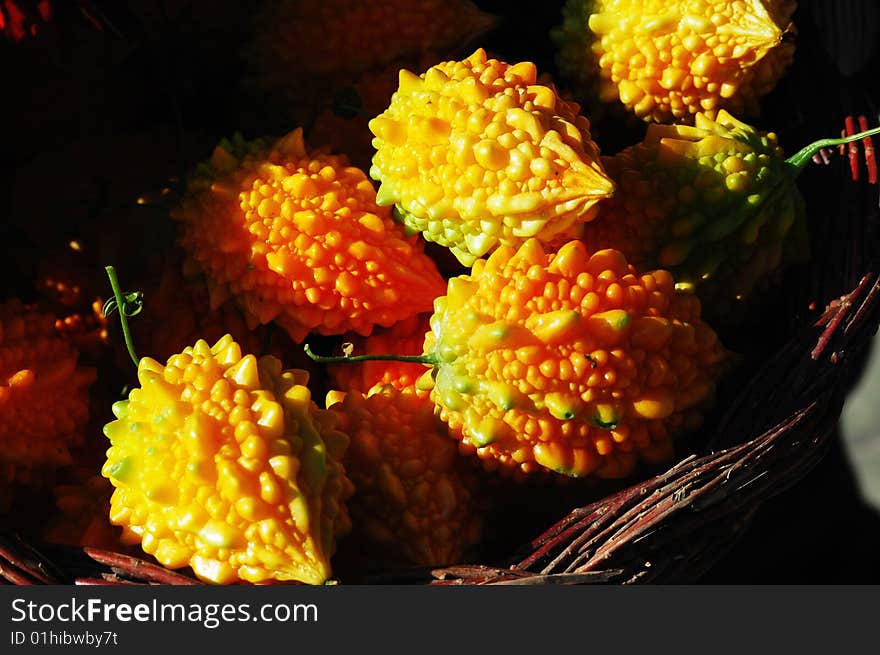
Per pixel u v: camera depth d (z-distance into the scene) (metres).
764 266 0.70
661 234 0.69
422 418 0.68
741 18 0.69
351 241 0.69
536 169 0.63
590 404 0.64
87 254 0.75
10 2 0.75
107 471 0.63
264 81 0.76
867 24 0.87
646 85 0.72
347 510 0.65
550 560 0.65
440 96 0.66
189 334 0.72
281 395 0.64
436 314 0.66
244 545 0.61
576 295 0.64
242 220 0.69
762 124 0.78
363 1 0.74
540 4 0.80
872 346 0.81
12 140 0.77
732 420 0.67
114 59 0.77
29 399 0.69
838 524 0.80
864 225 0.72
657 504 0.64
